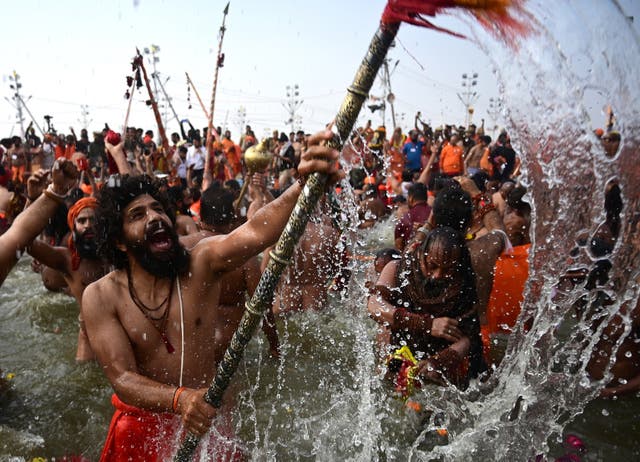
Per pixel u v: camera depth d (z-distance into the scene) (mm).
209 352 2566
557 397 3111
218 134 13828
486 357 3572
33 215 2824
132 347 2443
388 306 3129
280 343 4172
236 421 3156
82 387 3750
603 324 3168
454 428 3020
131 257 2445
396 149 10547
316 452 2943
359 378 3488
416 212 5043
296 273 4566
